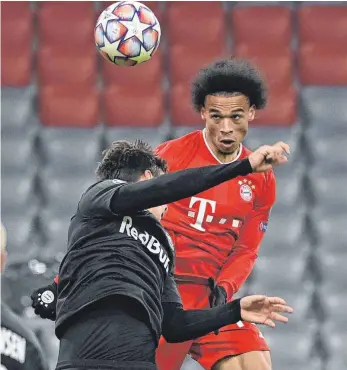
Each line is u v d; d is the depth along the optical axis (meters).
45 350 31.30
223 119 18.67
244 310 15.40
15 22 46.34
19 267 28.20
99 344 14.50
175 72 45.97
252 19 47.03
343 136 44.47
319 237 41.91
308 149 44.12
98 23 19.27
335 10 47.56
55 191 42.50
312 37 47.12
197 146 19.73
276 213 42.34
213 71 18.72
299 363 38.16
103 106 45.31
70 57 46.03
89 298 14.56
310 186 43.16
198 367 35.59
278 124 45.12
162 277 15.42
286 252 41.28
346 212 42.66
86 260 14.84
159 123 45.22
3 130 43.94
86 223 15.08
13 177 42.59
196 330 15.68
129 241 14.96
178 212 19.70
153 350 14.91
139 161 15.77
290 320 39.12
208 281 19.48
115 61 19.27
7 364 12.88
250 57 46.25
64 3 47.09
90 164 43.47
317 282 40.69
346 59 46.75
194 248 19.75
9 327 13.02
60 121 44.97
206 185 13.70
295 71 46.75
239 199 19.72
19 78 45.62
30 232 40.75
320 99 45.56
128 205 14.25
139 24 19.09
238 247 20.19
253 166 13.44
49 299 17.16
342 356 38.31
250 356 19.28
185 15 46.81
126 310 14.65
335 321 39.41
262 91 18.91
